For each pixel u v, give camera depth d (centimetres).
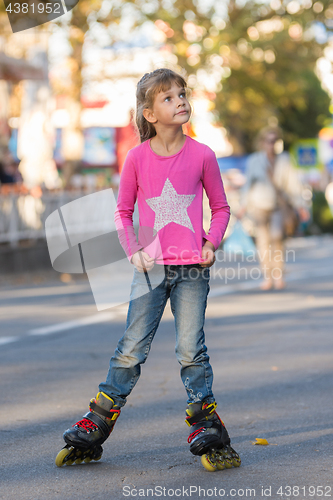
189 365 748
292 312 1842
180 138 743
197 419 746
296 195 2195
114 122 5188
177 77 732
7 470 752
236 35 4388
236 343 1456
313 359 1298
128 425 910
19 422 935
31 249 2820
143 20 4044
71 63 3997
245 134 6888
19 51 3384
